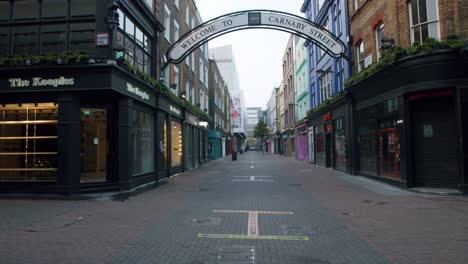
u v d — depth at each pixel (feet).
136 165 43.96
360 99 55.47
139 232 22.26
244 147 384.06
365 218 26.12
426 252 17.99
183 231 22.50
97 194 36.24
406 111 39.60
